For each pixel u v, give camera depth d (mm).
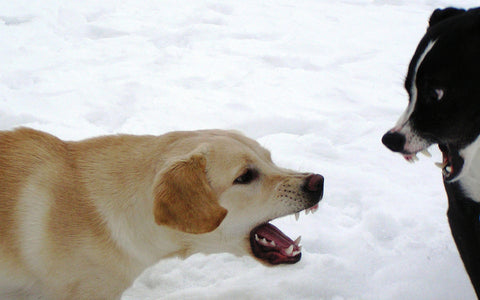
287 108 5254
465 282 2994
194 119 4926
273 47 7039
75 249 2424
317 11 8969
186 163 2357
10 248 2377
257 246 2684
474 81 2387
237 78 6000
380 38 7695
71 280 2461
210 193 2338
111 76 5859
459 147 2523
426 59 2471
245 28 7711
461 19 2492
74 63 6195
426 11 9242
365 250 3324
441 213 3656
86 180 2551
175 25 7766
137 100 5273
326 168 4219
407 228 3545
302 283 3000
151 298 3039
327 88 5801
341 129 4922
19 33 6941
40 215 2420
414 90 2559
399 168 4293
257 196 2561
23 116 4703
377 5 9633
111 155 2650
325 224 3629
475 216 2615
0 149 2523
